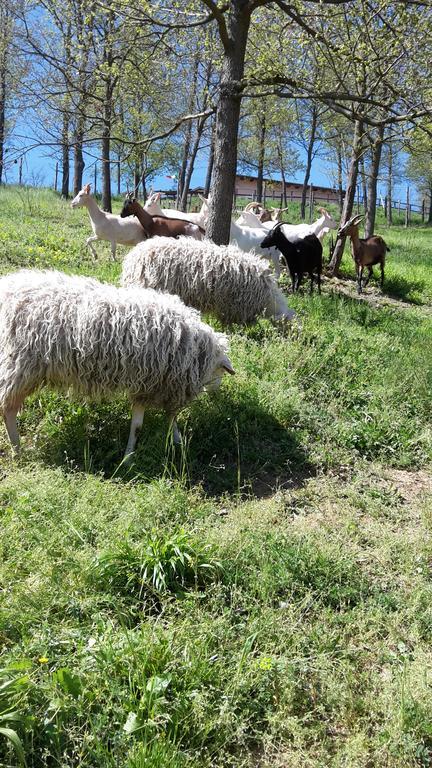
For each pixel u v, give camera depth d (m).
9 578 3.15
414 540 4.01
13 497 3.88
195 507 4.03
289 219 34.09
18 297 4.41
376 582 3.60
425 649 3.11
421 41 8.87
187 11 9.65
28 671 2.58
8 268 9.45
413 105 8.92
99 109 11.48
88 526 3.58
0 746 2.36
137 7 9.21
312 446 5.16
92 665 2.66
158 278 7.10
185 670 2.73
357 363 6.94
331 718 2.72
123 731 2.43
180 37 10.63
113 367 4.46
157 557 3.27
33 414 5.04
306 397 6.00
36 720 2.43
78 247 12.58
